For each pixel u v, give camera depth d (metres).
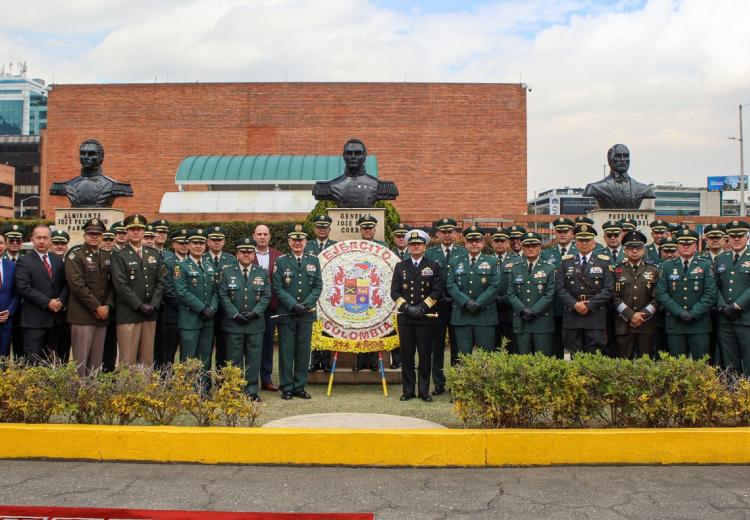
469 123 29.62
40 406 5.68
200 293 7.59
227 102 30.03
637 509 4.38
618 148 13.50
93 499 4.52
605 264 7.60
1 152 83.81
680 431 5.36
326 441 5.30
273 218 22.00
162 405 5.71
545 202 84.00
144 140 29.81
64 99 29.81
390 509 4.38
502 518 4.24
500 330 8.62
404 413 7.06
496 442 5.29
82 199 14.02
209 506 4.41
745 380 5.87
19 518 4.17
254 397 7.66
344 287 8.27
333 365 8.13
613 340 7.89
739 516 4.27
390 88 29.77
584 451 5.30
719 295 7.61
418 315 7.62
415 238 7.84
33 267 7.38
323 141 29.94
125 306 7.43
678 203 88.62
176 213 22.23
